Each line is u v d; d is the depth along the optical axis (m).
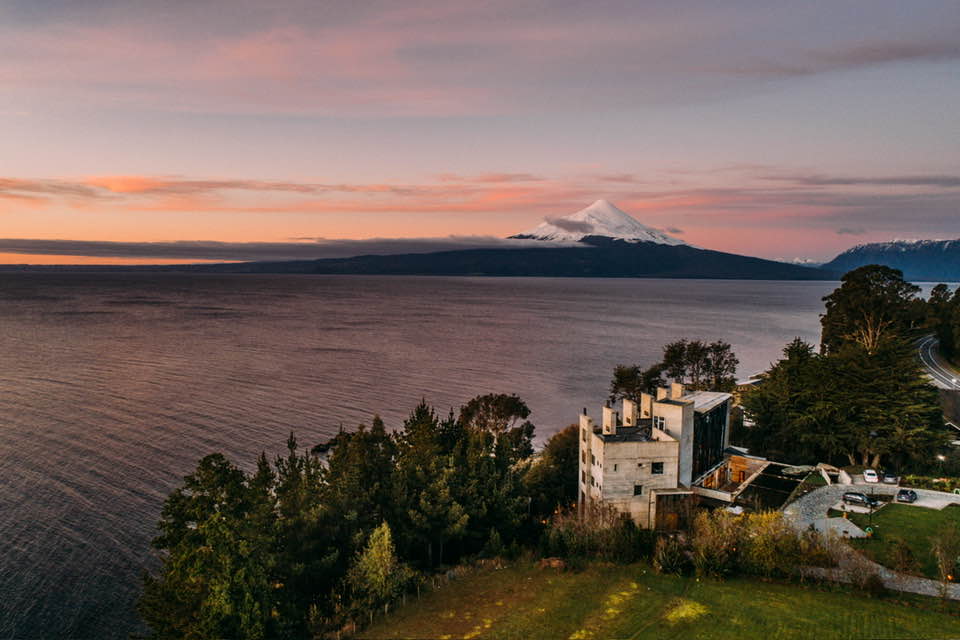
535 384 176.88
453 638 44.50
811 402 85.12
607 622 45.66
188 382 169.25
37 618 63.69
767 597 48.66
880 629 43.19
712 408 77.69
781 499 70.06
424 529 61.38
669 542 56.34
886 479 73.12
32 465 103.00
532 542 66.88
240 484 52.53
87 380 168.38
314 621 48.00
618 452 65.88
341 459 67.69
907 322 153.12
